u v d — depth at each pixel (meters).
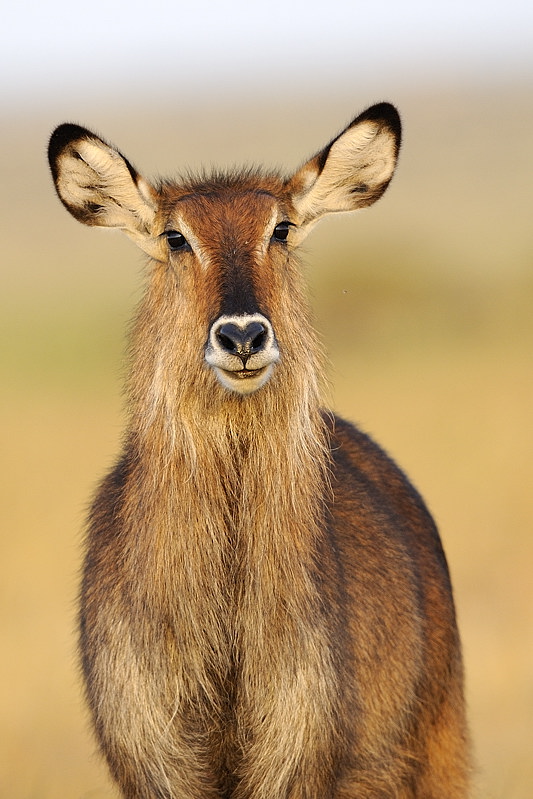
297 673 11.42
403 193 91.94
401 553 13.04
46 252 71.81
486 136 147.38
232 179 12.87
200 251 11.76
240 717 11.56
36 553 25.12
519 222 69.50
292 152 129.12
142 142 147.50
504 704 18.89
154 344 12.04
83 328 45.50
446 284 45.09
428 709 13.27
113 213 12.72
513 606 22.31
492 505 27.02
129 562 11.66
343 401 34.75
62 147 12.81
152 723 11.55
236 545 11.42
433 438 31.23
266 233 11.91
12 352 42.91
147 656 11.52
